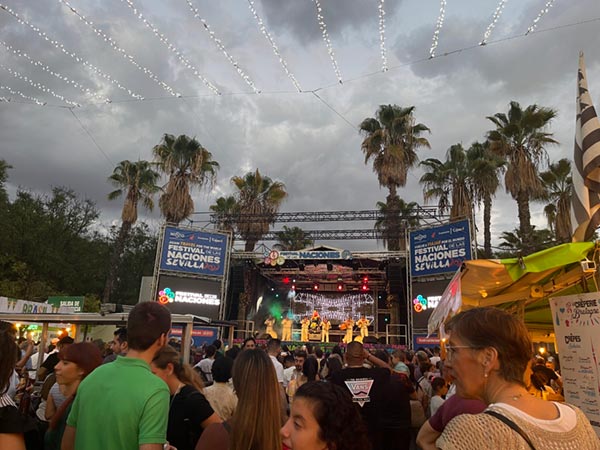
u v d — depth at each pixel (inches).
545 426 52.4
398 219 1043.9
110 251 1555.1
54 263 1226.0
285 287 1358.3
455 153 996.6
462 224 855.7
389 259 1020.5
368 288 1300.4
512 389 57.5
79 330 505.4
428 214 1013.8
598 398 142.9
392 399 171.5
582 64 186.4
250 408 82.4
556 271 189.9
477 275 184.1
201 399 111.3
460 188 972.6
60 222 1305.4
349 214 1096.8
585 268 160.2
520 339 59.1
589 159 170.2
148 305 99.0
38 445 90.3
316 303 1336.1
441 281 863.1
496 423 51.2
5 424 80.2
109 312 368.8
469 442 50.3
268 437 81.0
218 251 1028.5
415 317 879.7
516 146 862.5
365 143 1098.7
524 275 182.2
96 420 86.5
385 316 1305.4
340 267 1133.1
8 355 83.7
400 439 168.1
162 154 1134.4
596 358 145.1
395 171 1046.4
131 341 95.4
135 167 1151.6
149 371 94.0
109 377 91.0
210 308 986.1
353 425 70.1
